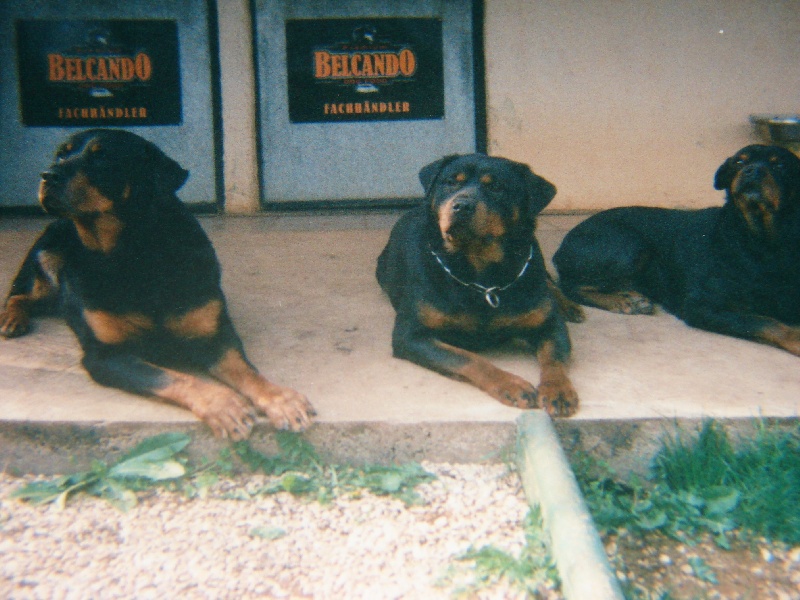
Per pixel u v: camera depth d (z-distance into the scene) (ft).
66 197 4.76
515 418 4.77
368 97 9.98
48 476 4.74
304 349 5.86
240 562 3.98
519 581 3.81
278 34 9.78
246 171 9.89
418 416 4.79
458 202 5.29
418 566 3.97
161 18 9.67
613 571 3.64
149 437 4.70
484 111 9.99
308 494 4.53
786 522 4.22
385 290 7.01
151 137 9.87
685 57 9.86
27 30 9.65
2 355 5.63
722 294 6.37
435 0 9.83
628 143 10.03
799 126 9.09
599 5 9.75
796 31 9.84
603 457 4.83
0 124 9.78
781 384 5.26
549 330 5.75
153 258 5.13
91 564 3.94
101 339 5.17
